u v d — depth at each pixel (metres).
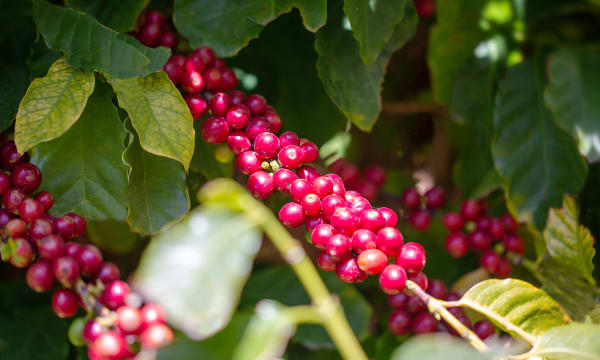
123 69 0.58
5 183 0.58
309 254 0.77
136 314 0.53
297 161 0.59
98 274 0.55
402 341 0.67
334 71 0.67
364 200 0.58
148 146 0.59
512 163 0.72
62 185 0.60
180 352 0.53
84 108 0.61
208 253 0.52
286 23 0.74
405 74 0.82
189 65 0.61
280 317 0.53
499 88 0.74
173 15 0.65
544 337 0.56
